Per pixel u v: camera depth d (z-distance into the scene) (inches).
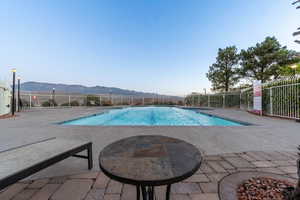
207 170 77.2
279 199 51.7
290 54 490.3
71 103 628.4
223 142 127.8
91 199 55.1
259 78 552.4
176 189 61.2
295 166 81.7
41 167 55.6
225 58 644.1
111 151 51.3
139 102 853.8
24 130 172.4
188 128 184.5
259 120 246.7
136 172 36.4
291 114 248.2
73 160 90.4
